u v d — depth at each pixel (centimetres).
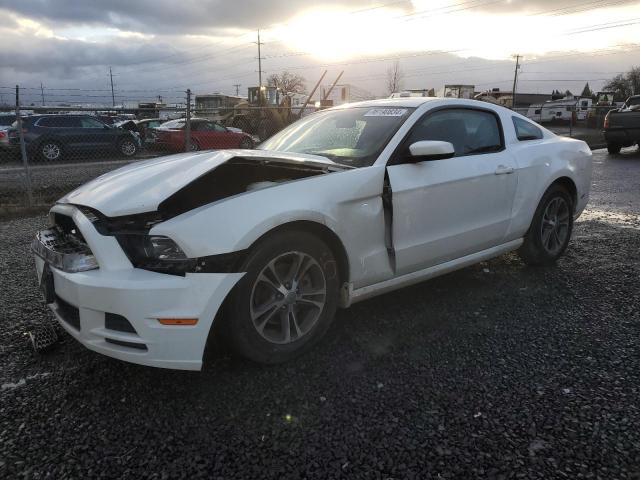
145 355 245
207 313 246
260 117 1767
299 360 295
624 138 1425
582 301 381
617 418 238
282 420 240
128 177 306
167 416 243
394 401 254
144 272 247
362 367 287
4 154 1530
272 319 287
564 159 451
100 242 254
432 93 3750
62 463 212
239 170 357
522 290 404
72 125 1608
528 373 280
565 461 211
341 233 296
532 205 421
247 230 255
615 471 205
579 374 278
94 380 275
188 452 218
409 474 205
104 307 245
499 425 235
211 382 271
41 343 308
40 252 288
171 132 1767
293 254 278
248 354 272
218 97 3428
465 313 360
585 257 494
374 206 312
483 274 442
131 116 2791
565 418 239
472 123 394
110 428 235
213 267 247
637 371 281
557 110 4175
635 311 362
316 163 316
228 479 203
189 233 246
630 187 917
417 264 342
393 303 378
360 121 375
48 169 1199
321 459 214
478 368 286
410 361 294
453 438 226
